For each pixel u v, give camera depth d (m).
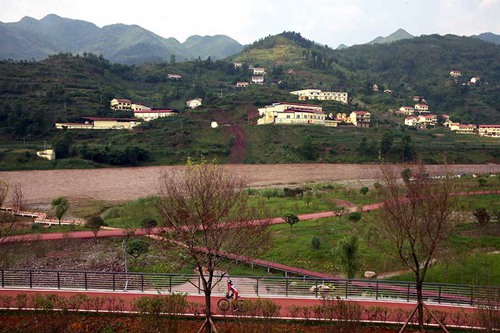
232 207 22.66
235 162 148.62
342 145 159.50
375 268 38.25
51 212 72.25
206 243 20.16
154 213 61.59
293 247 44.47
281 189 91.50
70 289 28.42
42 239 49.31
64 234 50.47
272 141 162.50
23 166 126.88
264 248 32.47
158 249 45.00
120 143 153.75
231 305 24.75
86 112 185.88
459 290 30.00
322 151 155.88
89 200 86.75
